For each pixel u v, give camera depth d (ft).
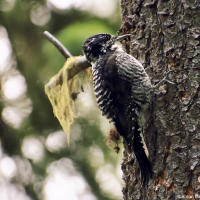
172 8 34.04
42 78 56.65
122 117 36.22
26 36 58.23
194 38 33.24
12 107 57.82
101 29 50.85
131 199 34.96
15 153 56.80
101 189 55.31
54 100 40.73
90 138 55.21
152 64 34.88
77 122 55.11
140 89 35.24
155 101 34.17
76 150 55.98
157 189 32.83
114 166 55.31
